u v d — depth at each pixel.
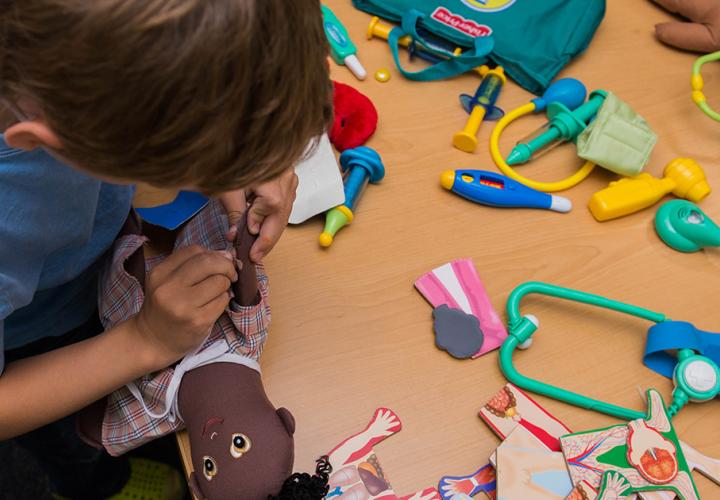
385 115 0.77
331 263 0.66
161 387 0.53
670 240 0.71
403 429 0.58
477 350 0.62
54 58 0.31
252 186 0.40
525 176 0.75
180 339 0.51
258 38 0.32
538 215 0.72
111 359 0.52
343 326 0.62
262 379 0.59
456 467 0.56
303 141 0.38
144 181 0.36
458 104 0.79
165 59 0.30
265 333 0.57
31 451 0.88
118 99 0.31
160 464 0.99
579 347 0.64
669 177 0.74
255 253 0.53
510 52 0.80
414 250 0.68
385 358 0.61
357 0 0.85
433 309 0.64
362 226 0.69
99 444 0.57
